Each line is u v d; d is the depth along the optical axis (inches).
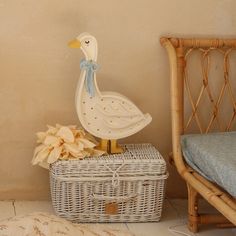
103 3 90.1
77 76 92.2
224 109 96.9
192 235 85.4
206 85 94.5
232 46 92.7
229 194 74.7
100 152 87.0
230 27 94.1
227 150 80.0
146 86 94.4
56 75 91.8
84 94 85.1
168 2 91.7
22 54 90.3
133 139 96.2
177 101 88.4
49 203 94.8
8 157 93.7
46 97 92.4
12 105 91.9
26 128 93.0
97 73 92.7
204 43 91.4
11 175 94.5
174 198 99.1
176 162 86.6
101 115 86.1
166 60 93.7
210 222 86.3
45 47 90.4
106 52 92.1
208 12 93.0
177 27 92.8
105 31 91.3
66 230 74.5
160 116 96.0
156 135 96.7
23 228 72.4
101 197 85.6
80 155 84.7
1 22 88.5
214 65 95.0
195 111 94.7
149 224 88.4
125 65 93.1
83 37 84.2
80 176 84.5
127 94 94.3
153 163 85.6
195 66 94.4
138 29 92.0
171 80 88.6
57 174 84.3
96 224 86.9
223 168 73.0
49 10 89.1
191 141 85.5
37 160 85.2
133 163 85.0
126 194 86.4
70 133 85.2
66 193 85.2
